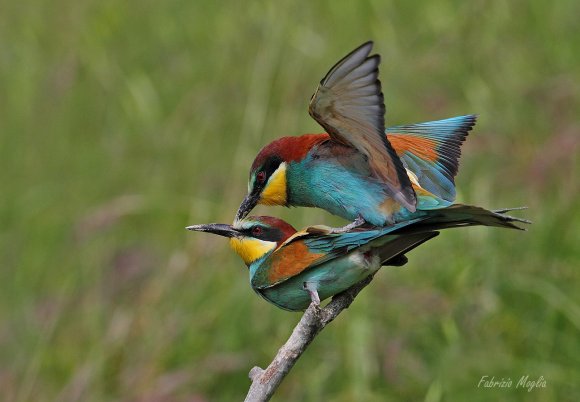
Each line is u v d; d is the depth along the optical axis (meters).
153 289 12.19
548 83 13.87
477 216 7.31
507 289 11.71
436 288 11.77
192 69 15.85
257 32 15.81
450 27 15.38
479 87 14.20
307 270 7.91
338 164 8.23
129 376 11.55
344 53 15.22
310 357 11.52
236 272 12.31
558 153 12.34
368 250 7.77
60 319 12.33
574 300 11.51
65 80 16.11
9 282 13.28
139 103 15.36
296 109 14.27
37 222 14.05
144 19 17.08
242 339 11.76
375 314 11.59
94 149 15.24
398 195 7.39
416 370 11.23
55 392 11.85
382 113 7.05
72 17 17.39
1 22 17.59
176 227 13.27
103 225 13.24
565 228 12.05
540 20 15.26
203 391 11.54
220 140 14.54
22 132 15.69
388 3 15.96
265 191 8.59
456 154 8.28
